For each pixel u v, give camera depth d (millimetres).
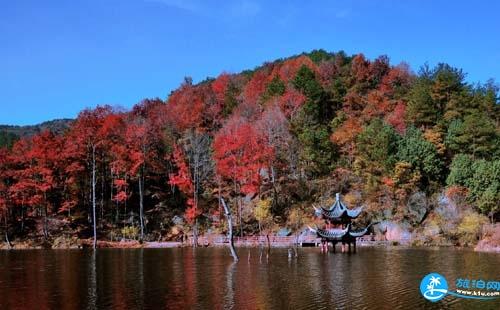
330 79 148875
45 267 60438
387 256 69562
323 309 35281
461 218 90375
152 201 115000
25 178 100875
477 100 119812
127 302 38000
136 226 105438
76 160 104000
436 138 105625
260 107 131375
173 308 35812
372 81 146625
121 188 112625
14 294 41719
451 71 126188
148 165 111312
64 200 105750
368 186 103562
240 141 104500
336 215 80500
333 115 134125
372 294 40344
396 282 45906
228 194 110312
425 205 97188
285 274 51875
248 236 99250
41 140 102500
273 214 104375
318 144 110750
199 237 100750
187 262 64500
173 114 134750
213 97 149375
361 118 123375
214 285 45250
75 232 101688
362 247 87625
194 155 111750
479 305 36469
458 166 96438
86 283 47219
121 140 110000
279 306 36250
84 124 107125
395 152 103875
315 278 48875
